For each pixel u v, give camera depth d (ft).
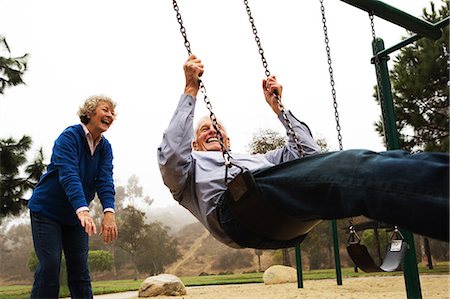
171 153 5.81
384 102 11.41
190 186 6.22
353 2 9.74
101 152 8.48
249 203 4.80
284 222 4.85
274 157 7.34
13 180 25.96
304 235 5.64
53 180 7.72
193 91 6.14
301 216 4.43
